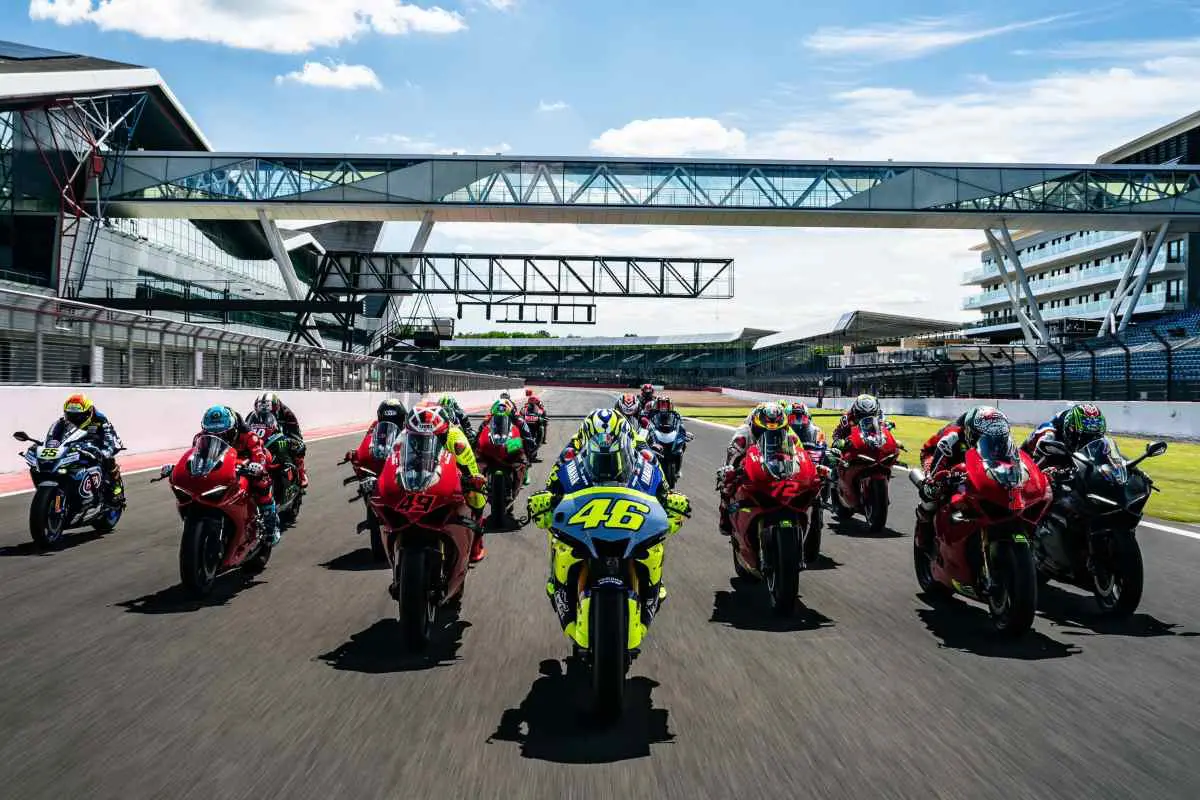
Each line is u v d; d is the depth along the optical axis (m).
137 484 13.91
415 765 3.75
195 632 5.84
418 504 5.35
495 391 77.62
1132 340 40.56
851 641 5.71
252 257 67.12
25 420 14.80
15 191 38.59
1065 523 6.43
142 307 39.88
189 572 6.61
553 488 5.13
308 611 6.43
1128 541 6.21
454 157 42.94
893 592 7.16
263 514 7.48
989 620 6.27
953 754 3.88
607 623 4.34
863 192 43.72
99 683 4.79
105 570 7.78
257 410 9.81
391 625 6.06
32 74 36.03
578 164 43.34
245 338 24.19
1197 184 44.28
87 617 6.21
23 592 6.96
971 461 5.96
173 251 53.12
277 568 8.00
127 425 17.86
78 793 3.47
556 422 38.75
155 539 9.30
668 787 3.55
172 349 21.20
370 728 4.16
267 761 3.78
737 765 3.76
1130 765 3.77
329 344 70.44
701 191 43.53
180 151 42.25
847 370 53.22
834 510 11.02
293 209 42.69
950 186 43.66
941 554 6.49
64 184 40.78
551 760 3.81
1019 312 45.59
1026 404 30.81
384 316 50.31
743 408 61.31
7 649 5.43
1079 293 68.25
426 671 5.05
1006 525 5.82
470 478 5.82
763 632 5.93
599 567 4.59
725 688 4.77
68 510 9.03
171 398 19.50
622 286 43.03
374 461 8.31
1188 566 8.14
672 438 12.91
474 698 4.59
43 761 3.77
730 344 112.75
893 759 3.83
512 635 5.83
